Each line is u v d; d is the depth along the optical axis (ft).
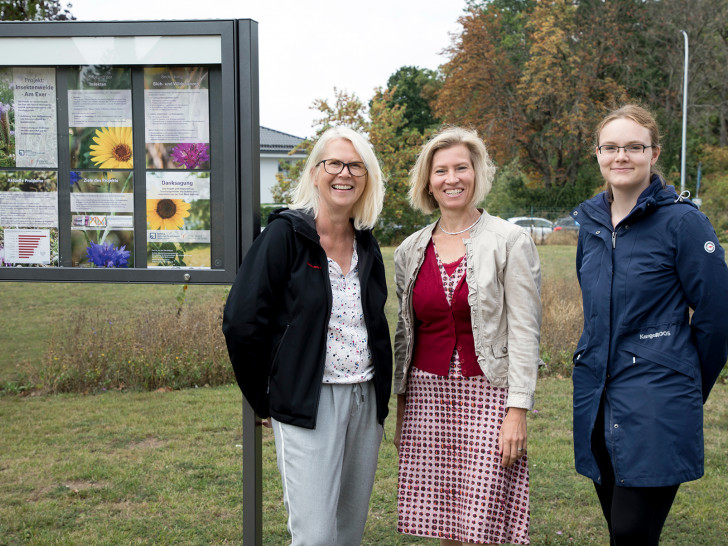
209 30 8.50
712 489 13.41
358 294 8.27
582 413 8.12
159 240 8.91
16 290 38.75
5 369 23.82
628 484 7.55
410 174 9.36
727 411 18.29
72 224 9.02
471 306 8.40
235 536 11.83
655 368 7.52
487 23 114.62
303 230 7.87
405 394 9.34
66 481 14.52
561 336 23.68
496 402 8.50
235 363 7.82
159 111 8.77
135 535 11.88
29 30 8.75
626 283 7.67
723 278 7.34
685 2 110.52
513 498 8.58
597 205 8.21
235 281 7.89
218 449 16.39
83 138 8.93
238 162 8.62
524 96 113.09
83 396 21.48
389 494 13.53
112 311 30.94
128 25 8.64
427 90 157.17
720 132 117.70
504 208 111.75
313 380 7.84
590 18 110.32
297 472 7.89
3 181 9.04
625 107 8.03
